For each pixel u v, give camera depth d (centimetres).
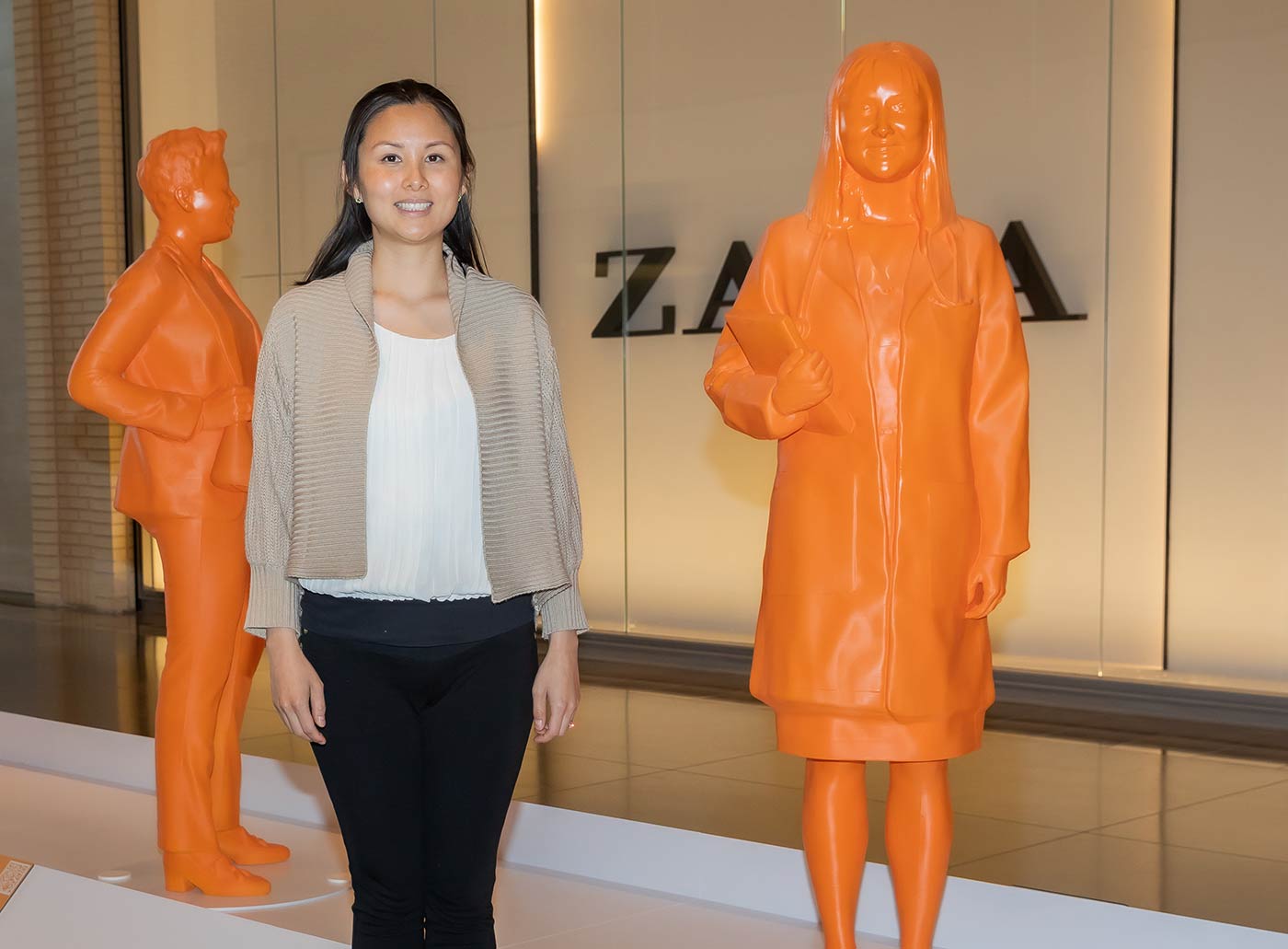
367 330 210
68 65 861
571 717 223
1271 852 352
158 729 347
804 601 263
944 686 260
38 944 317
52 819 429
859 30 612
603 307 682
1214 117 546
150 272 337
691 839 352
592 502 689
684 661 662
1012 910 312
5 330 884
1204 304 552
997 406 268
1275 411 541
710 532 656
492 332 215
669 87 658
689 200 655
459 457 212
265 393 213
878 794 420
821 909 272
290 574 206
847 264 264
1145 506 568
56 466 872
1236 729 518
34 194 872
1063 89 575
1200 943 290
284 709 211
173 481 337
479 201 712
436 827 213
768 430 260
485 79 707
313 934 311
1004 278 271
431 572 210
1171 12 552
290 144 771
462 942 214
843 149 266
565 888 359
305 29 763
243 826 416
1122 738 502
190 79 814
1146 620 570
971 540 265
